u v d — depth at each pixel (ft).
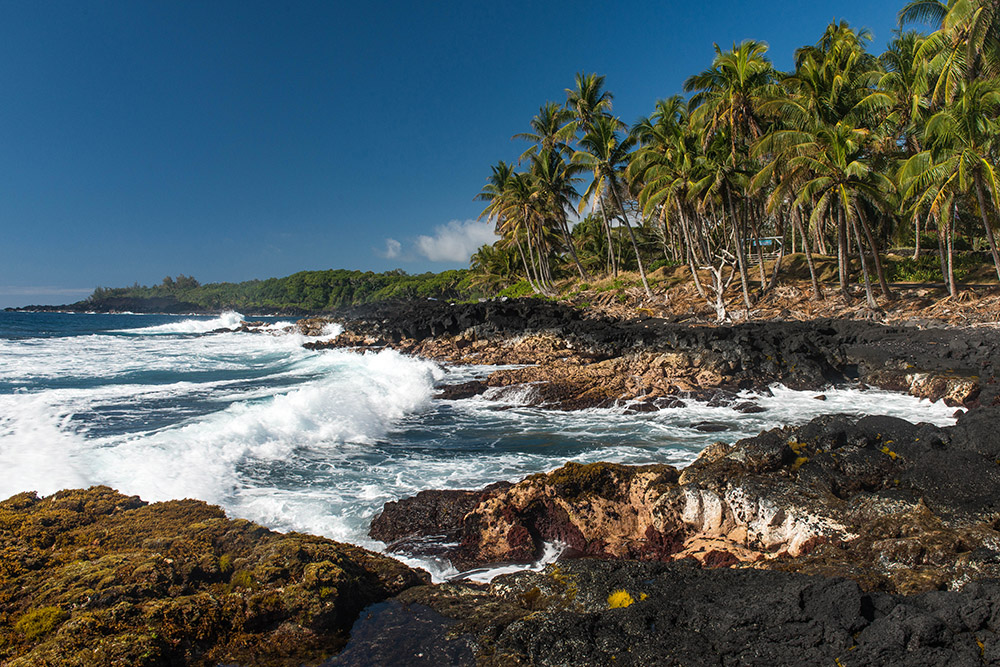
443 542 23.86
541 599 16.43
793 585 14.23
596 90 138.00
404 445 39.58
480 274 247.91
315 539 19.90
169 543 18.58
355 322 135.95
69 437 35.50
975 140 76.74
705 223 141.69
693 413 49.32
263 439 36.88
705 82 108.99
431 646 14.49
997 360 53.52
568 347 88.28
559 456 36.73
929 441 25.52
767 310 102.12
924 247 131.03
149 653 13.32
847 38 111.75
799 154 90.07
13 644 13.56
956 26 77.66
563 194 154.20
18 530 19.20
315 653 14.33
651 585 16.14
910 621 12.49
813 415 48.03
